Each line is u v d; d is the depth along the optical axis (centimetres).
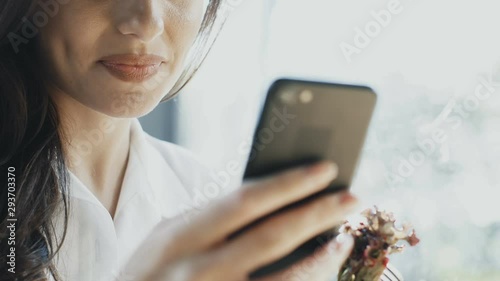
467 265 127
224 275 37
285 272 42
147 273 40
